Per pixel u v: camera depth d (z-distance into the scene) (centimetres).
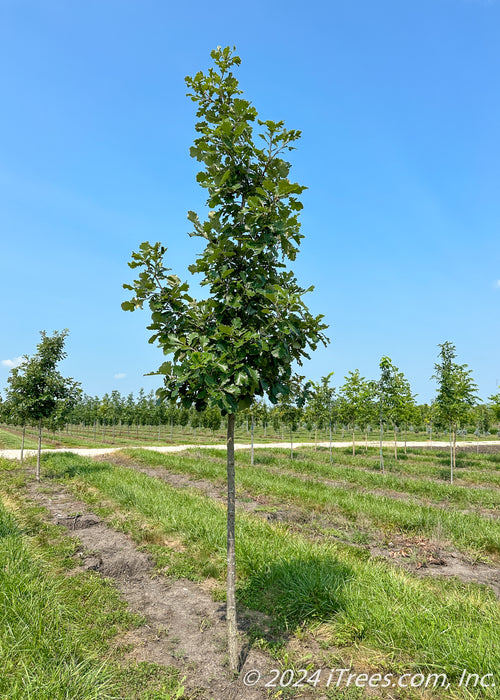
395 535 820
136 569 586
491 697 314
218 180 413
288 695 336
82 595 495
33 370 1341
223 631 438
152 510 848
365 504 983
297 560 560
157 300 399
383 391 1895
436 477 1730
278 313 385
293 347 423
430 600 461
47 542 669
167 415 4256
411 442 3994
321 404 2175
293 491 1114
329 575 515
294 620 456
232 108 420
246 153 409
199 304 423
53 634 380
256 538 673
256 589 524
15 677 313
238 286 395
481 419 4306
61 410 1520
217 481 1321
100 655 379
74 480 1276
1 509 769
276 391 407
